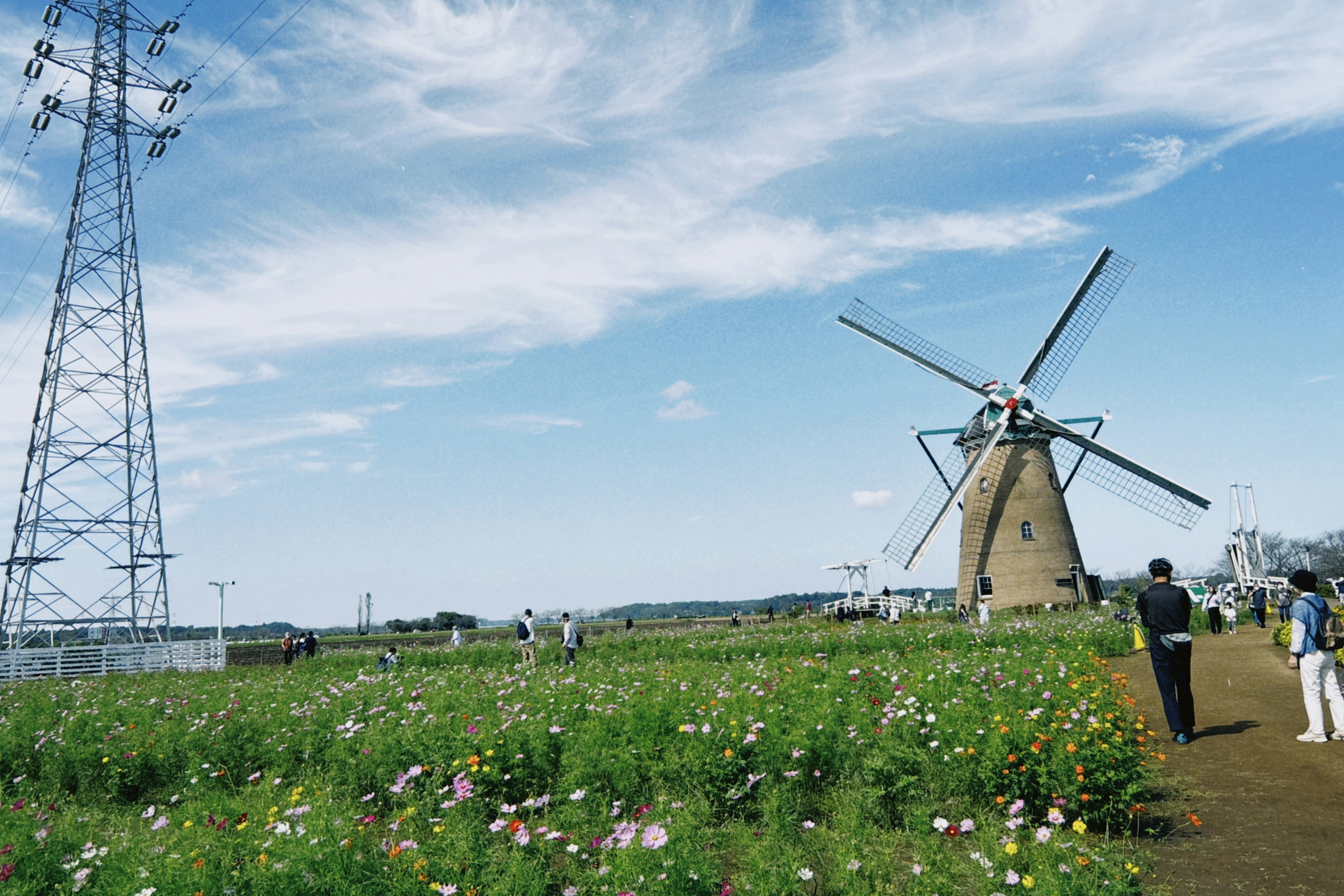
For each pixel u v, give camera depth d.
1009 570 36.62
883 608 44.72
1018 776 6.82
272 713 12.36
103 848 6.14
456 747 8.26
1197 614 31.31
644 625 60.00
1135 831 6.62
